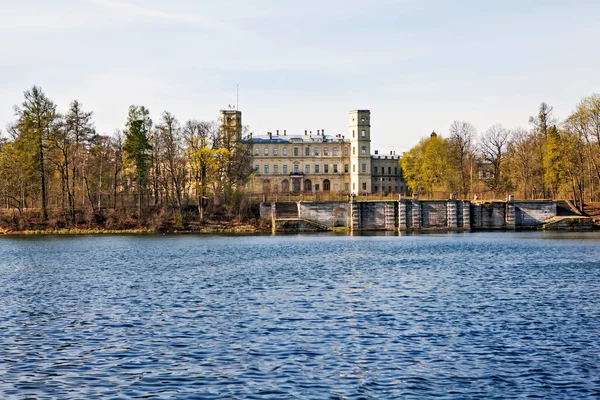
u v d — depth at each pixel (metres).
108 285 52.06
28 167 115.25
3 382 25.95
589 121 120.75
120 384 25.62
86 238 109.69
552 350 30.25
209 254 79.75
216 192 133.12
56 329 35.25
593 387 25.02
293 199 137.75
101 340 32.66
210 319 37.62
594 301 43.28
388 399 23.86
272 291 48.19
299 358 29.00
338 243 97.44
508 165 149.88
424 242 98.38
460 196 140.00
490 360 28.62
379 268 63.16
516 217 129.12
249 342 31.94
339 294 46.56
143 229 123.44
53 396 24.33
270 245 94.12
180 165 130.12
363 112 199.00
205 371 27.20
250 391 24.70
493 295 45.91
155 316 38.66
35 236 114.19
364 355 29.47
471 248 86.31
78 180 130.38
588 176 130.62
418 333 33.75
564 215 127.81
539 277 55.59
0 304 43.28
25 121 114.62
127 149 125.50
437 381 25.80
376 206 128.50
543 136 144.50
